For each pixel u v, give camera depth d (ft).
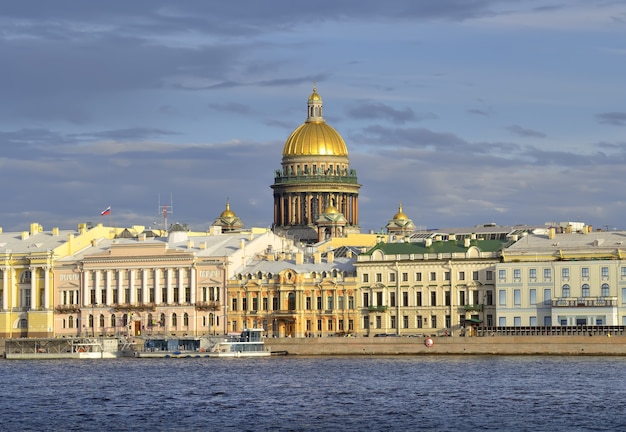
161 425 556.92
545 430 533.14
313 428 545.03
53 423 566.36
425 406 602.03
